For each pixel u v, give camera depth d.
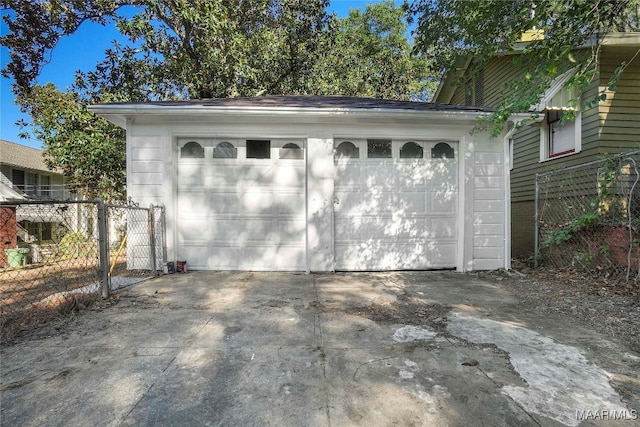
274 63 13.09
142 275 5.41
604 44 6.00
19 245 10.57
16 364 2.48
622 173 5.30
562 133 7.61
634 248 4.86
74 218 10.27
